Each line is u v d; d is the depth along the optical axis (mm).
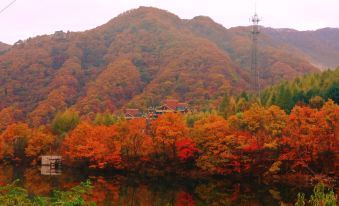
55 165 97562
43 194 60219
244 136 74250
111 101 187000
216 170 75750
